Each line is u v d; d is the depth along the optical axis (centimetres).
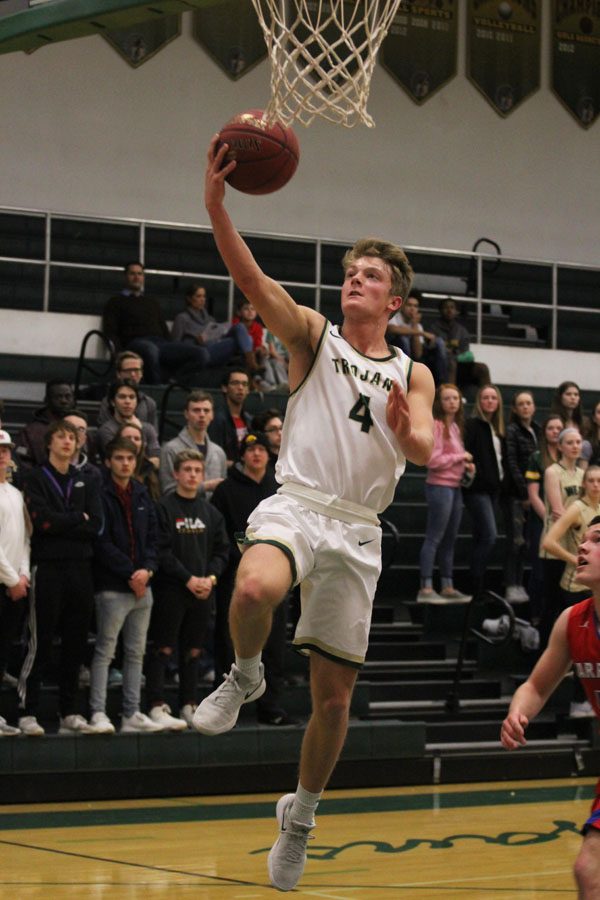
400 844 923
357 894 770
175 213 2206
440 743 1269
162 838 926
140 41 2189
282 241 2241
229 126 546
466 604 1442
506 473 1475
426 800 1111
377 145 2370
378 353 578
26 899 748
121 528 1098
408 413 531
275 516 549
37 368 1822
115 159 2170
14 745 1056
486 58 2455
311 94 569
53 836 929
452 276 2356
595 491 1274
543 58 2503
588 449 1511
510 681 1385
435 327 1984
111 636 1091
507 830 978
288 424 571
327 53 572
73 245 2094
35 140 2120
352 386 562
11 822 980
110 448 1110
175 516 1131
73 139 2145
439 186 2411
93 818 999
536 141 2492
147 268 2138
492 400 1462
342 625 565
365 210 2355
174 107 2214
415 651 1405
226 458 1386
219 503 1191
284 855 601
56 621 1069
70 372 1841
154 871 822
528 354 2197
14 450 1289
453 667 1398
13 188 2105
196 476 1144
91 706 1093
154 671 1116
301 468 559
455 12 2431
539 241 2481
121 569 1085
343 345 569
